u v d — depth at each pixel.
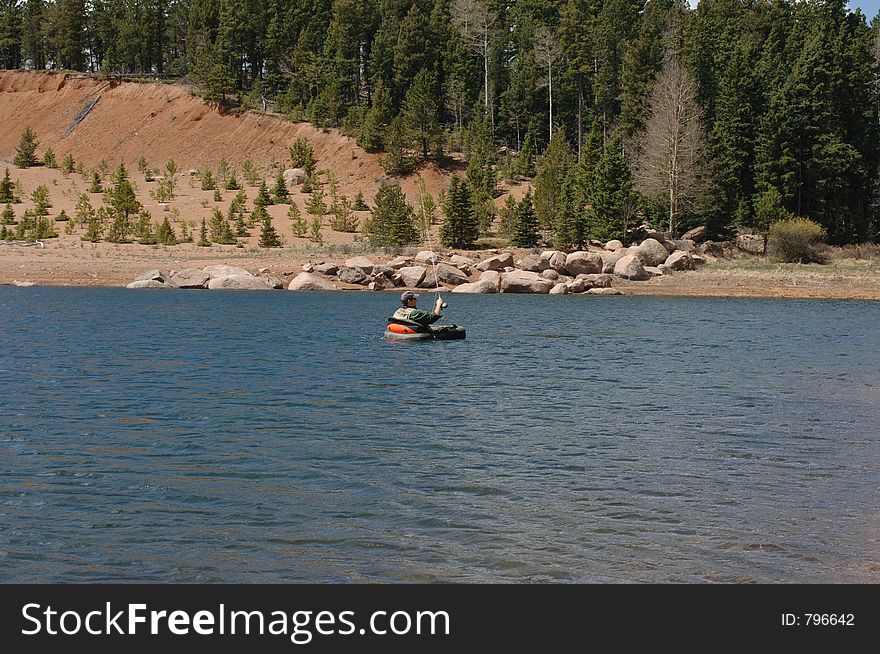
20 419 17.80
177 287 57.16
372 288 59.12
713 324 39.91
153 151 119.94
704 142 80.62
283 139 115.88
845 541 11.22
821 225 83.38
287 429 17.27
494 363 26.89
